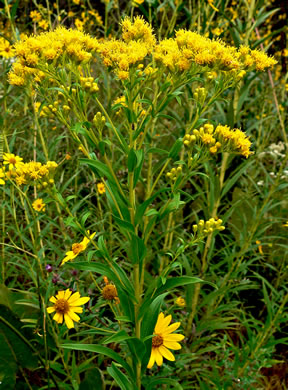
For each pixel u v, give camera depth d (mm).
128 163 1392
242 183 3303
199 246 2379
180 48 1501
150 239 2775
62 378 2098
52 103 1459
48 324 1781
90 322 2078
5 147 2016
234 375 2119
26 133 3158
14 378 1921
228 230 3289
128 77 1396
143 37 1521
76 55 1377
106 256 1437
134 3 2592
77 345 1405
